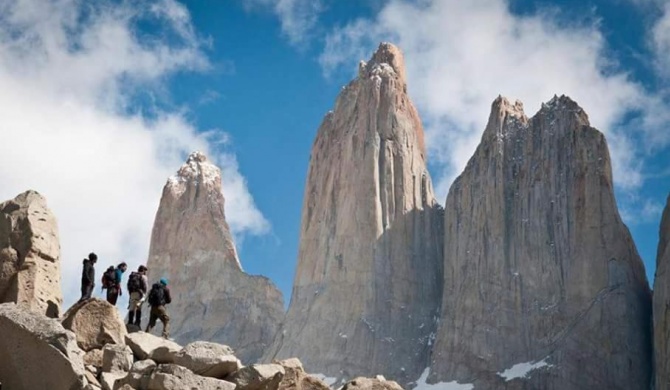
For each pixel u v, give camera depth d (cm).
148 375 2978
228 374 3044
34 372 2906
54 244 3944
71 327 3425
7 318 2952
